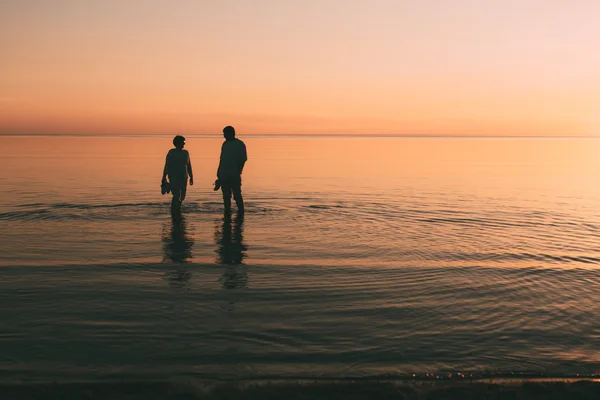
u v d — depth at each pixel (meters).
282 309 4.87
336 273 6.23
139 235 8.61
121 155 44.47
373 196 14.91
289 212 11.59
